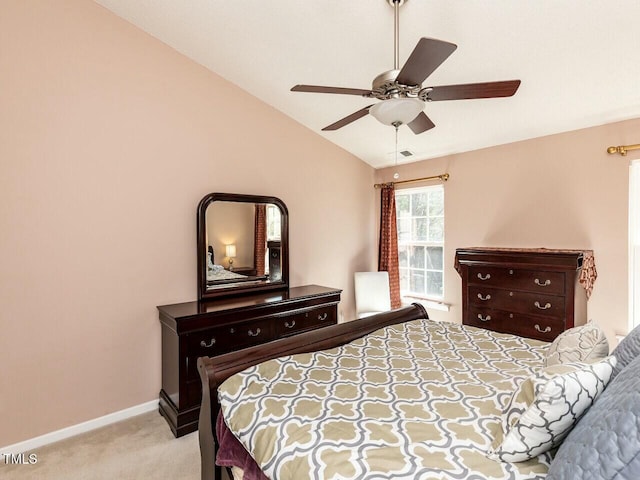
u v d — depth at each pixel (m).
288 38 2.48
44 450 2.22
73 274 2.39
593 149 2.82
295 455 1.11
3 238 2.14
